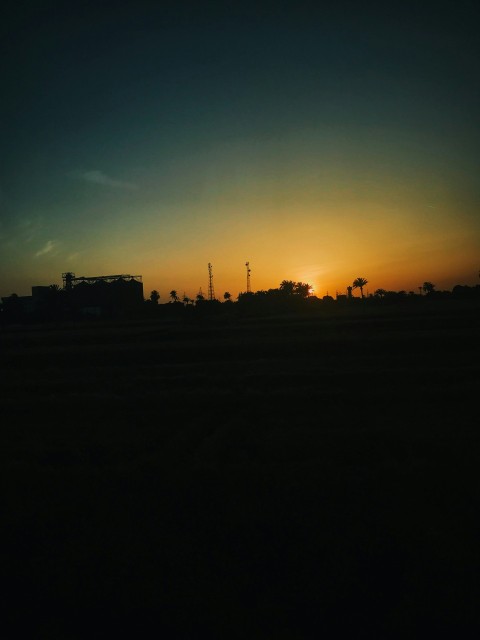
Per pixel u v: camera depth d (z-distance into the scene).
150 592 5.26
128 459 11.03
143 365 29.81
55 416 16.30
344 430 12.35
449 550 5.85
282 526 6.72
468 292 111.62
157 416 15.47
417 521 6.76
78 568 5.82
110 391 21.12
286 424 13.51
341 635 4.56
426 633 4.50
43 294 94.12
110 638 4.63
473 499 7.43
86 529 7.00
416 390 17.53
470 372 20.67
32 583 5.58
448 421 13.03
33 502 8.09
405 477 8.61
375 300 106.88
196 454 10.93
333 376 20.89
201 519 7.13
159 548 6.29
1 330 68.56
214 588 5.32
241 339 38.59
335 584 5.25
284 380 20.98
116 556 6.09
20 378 26.72
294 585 5.33
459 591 5.04
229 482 8.70
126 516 7.41
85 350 35.56
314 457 10.24
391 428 12.27
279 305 83.69
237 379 21.86
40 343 46.00
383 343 32.00
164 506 7.77
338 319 52.91
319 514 7.07
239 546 6.26
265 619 4.78
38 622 4.91
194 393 18.66
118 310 89.94
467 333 35.47
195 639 4.54
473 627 4.54
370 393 17.06
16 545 6.61
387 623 4.65
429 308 70.12
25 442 12.69
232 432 12.70
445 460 9.52
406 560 5.76
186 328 50.53
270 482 8.57
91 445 12.19
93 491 8.58
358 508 7.29
